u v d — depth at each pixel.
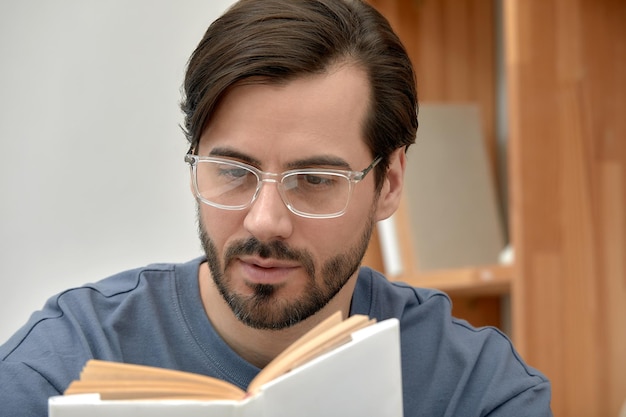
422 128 3.22
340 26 1.40
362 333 1.16
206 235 1.40
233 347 1.53
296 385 1.11
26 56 3.11
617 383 2.95
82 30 3.12
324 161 1.35
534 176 2.86
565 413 2.91
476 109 3.37
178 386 1.10
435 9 3.31
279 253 1.35
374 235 3.18
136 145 3.17
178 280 1.60
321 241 1.37
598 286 2.92
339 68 1.37
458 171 3.28
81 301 1.57
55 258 3.16
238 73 1.31
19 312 3.16
